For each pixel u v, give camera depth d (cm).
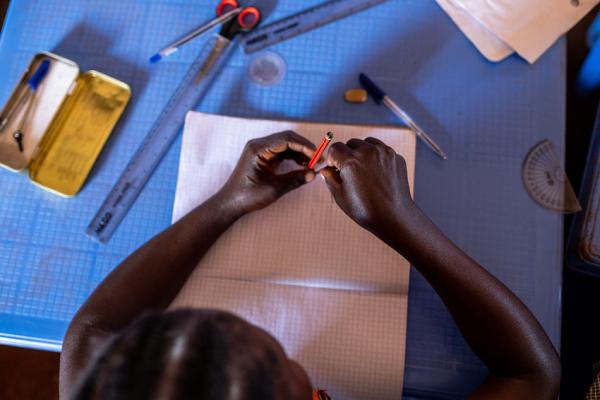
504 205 81
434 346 77
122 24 89
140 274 70
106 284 70
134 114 86
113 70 88
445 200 82
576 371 103
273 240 78
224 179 81
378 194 67
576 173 118
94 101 86
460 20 86
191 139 82
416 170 83
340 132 81
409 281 78
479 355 70
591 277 112
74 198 83
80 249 82
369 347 74
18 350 143
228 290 77
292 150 76
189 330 33
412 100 85
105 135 85
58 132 85
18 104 84
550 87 84
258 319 76
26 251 82
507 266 79
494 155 83
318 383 73
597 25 113
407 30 87
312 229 78
